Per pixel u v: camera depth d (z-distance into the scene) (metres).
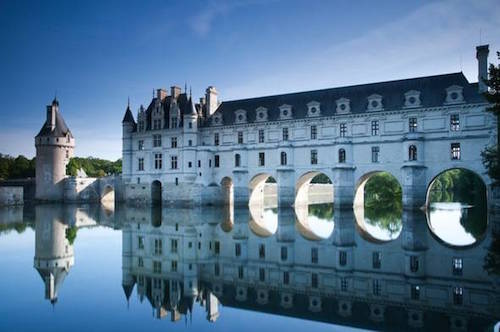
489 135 52.66
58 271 23.41
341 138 62.62
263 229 42.16
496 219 47.06
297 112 69.44
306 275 21.98
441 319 14.71
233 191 73.19
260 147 71.38
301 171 67.12
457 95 54.94
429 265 23.44
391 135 59.44
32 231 41.62
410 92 58.41
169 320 15.45
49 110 99.50
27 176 129.00
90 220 53.38
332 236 36.34
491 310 15.59
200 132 79.19
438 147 55.88
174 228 43.38
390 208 70.25
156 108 83.38
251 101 78.06
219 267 24.39
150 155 83.12
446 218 49.72
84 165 149.00
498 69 32.81
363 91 64.69
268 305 17.11
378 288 19.08
